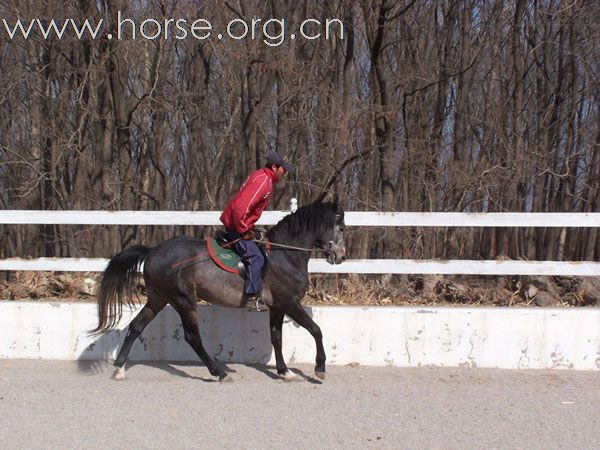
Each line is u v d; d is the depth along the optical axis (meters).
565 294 8.52
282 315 6.79
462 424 5.29
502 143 11.84
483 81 13.65
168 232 16.17
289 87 11.46
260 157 12.23
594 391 6.30
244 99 12.69
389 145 10.64
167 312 7.40
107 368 7.05
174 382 6.52
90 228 11.30
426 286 8.62
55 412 5.45
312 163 11.62
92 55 11.22
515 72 12.41
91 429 5.05
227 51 11.16
